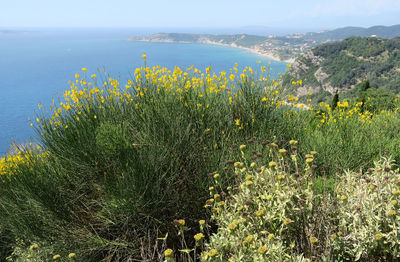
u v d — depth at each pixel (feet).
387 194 5.90
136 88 10.77
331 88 390.42
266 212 5.77
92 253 7.66
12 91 649.61
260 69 11.76
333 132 12.71
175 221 5.67
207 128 9.78
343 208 5.87
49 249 7.66
